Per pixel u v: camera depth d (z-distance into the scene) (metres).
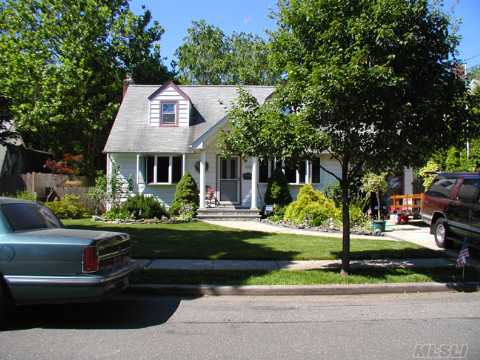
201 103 24.62
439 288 8.48
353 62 7.46
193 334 5.84
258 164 22.42
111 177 21.27
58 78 27.03
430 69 8.42
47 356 4.99
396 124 8.30
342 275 8.98
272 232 15.44
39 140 30.48
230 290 8.11
